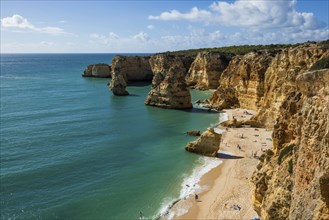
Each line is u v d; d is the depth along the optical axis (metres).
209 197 39.72
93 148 60.56
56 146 61.59
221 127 75.12
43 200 39.69
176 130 73.88
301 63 58.28
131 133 71.31
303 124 20.55
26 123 79.81
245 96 94.56
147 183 44.62
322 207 15.85
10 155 55.94
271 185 27.00
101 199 40.00
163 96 101.31
